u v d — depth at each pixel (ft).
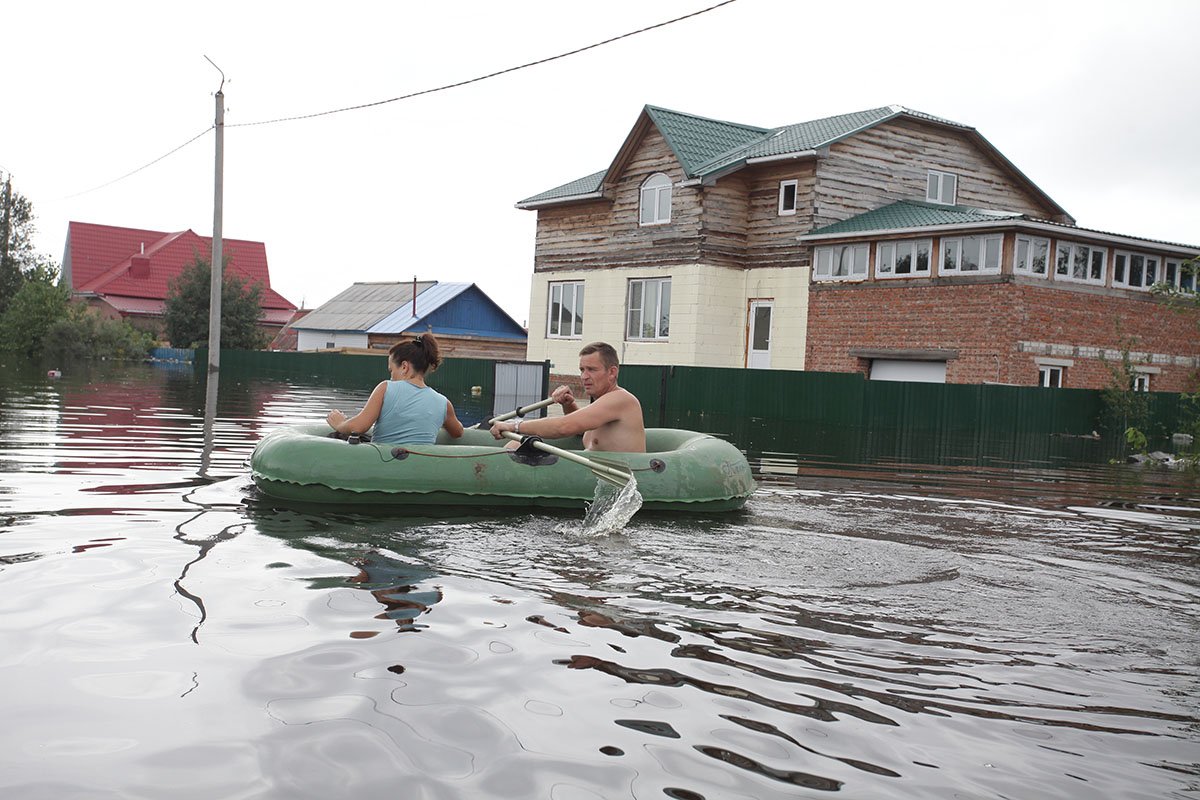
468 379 76.02
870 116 73.67
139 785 7.00
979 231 60.59
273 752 7.60
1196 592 14.03
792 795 7.23
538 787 7.20
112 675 9.08
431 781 7.23
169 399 48.96
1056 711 9.09
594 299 82.69
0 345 119.14
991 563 15.48
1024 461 36.17
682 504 19.57
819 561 15.08
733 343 75.31
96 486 19.92
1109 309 64.39
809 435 45.01
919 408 56.29
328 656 9.79
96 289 170.91
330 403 52.70
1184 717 9.04
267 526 16.20
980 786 7.48
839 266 68.90
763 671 9.89
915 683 9.71
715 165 73.31
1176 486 29.63
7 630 10.25
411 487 18.65
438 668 9.57
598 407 20.25
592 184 85.15
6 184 147.02
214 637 10.27
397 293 150.30
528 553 14.85
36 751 7.47
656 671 9.77
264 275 194.08
